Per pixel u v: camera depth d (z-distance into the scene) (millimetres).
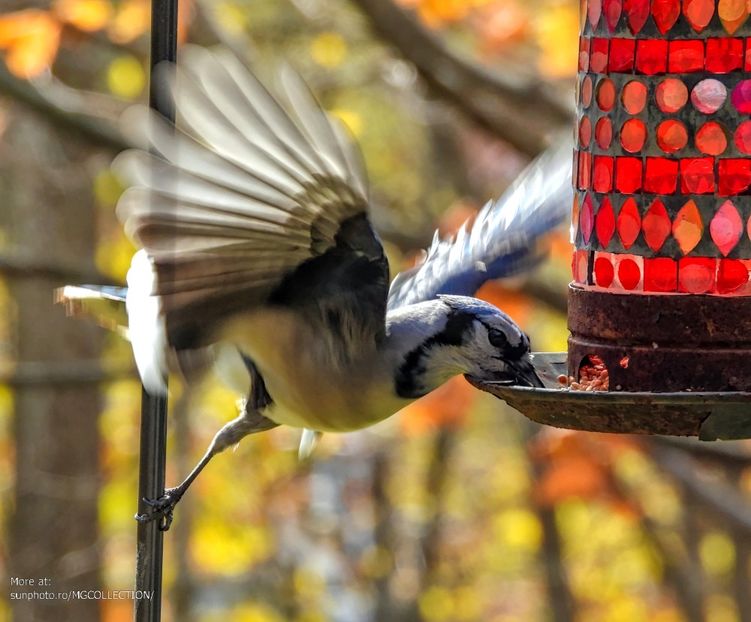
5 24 13062
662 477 20594
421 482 24812
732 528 19578
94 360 18516
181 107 5613
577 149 7883
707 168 7387
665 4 7430
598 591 24203
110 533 20203
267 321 6977
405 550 24438
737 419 6738
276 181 6242
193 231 6219
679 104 7422
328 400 7188
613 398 6699
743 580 23109
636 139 7496
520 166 18922
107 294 7781
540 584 24359
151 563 7375
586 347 7578
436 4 13586
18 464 18656
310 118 5641
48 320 18531
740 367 7301
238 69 5473
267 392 7398
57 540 18469
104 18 13141
